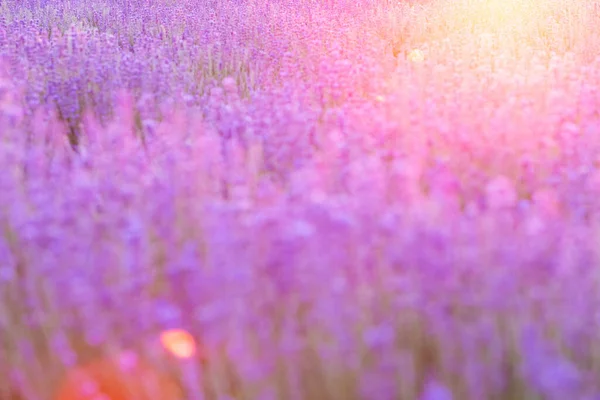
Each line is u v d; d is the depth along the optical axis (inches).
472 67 228.7
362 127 159.9
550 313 86.0
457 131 154.2
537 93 180.7
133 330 91.6
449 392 80.6
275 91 195.3
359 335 86.7
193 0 400.5
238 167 138.2
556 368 70.1
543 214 109.0
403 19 340.2
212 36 301.4
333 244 94.3
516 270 89.3
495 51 254.2
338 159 141.4
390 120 166.4
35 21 338.6
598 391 80.7
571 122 170.1
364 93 213.9
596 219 112.5
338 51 249.8
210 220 105.3
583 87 183.9
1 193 116.2
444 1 386.3
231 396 92.1
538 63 217.3
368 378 80.0
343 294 87.7
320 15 350.0
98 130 170.7
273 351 86.7
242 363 83.6
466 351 83.4
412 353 86.7
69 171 141.2
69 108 209.9
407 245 90.3
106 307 91.0
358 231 95.7
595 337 84.0
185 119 182.4
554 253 91.4
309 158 152.6
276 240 88.6
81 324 94.6
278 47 279.4
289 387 88.3
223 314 83.7
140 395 92.7
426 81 204.8
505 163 146.7
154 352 91.4
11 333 98.0
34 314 98.8
